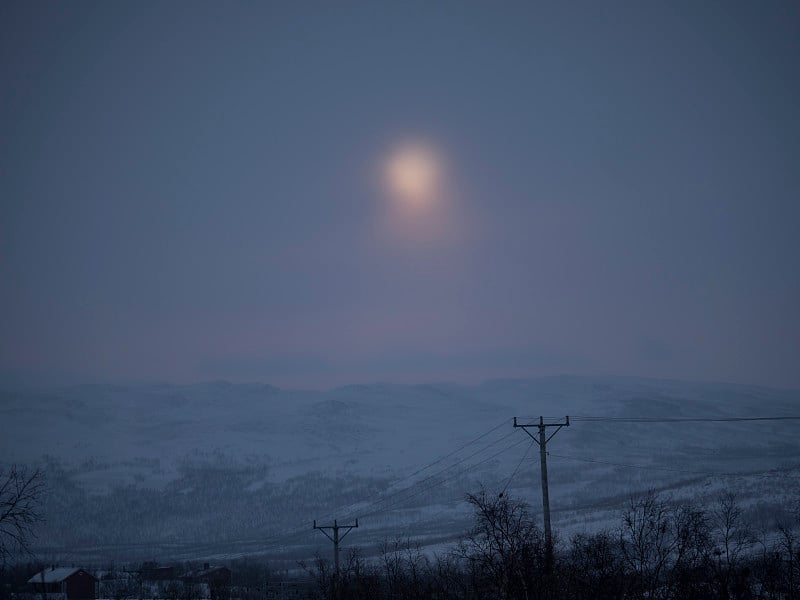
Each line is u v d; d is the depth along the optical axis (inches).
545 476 2028.8
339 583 2391.7
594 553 1732.3
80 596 3718.0
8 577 3531.0
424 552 4274.1
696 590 1764.3
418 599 2048.5
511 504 2022.6
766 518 3764.8
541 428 2068.2
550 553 1668.3
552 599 1619.1
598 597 1637.6
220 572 4308.6
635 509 2239.2
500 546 1667.1
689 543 1850.4
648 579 1824.6
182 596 3772.1
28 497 1245.7
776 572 1935.3
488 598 1747.0
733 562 1942.7
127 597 3823.8
